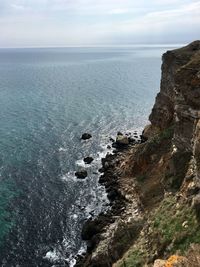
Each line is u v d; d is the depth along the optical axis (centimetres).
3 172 7850
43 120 11931
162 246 3150
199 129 3606
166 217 3550
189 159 4825
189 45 7419
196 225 3061
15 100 15550
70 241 5506
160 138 6838
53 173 7831
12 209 6400
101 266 4356
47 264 5041
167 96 7669
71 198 6762
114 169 7625
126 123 11594
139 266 3234
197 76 4744
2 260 5131
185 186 3806
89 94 16912
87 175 7681
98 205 6456
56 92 17600
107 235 5106
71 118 12194
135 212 5588
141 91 17675
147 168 6619
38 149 9188
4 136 10200
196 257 2609
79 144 9562
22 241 5534
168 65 7569
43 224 5959
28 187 7206
